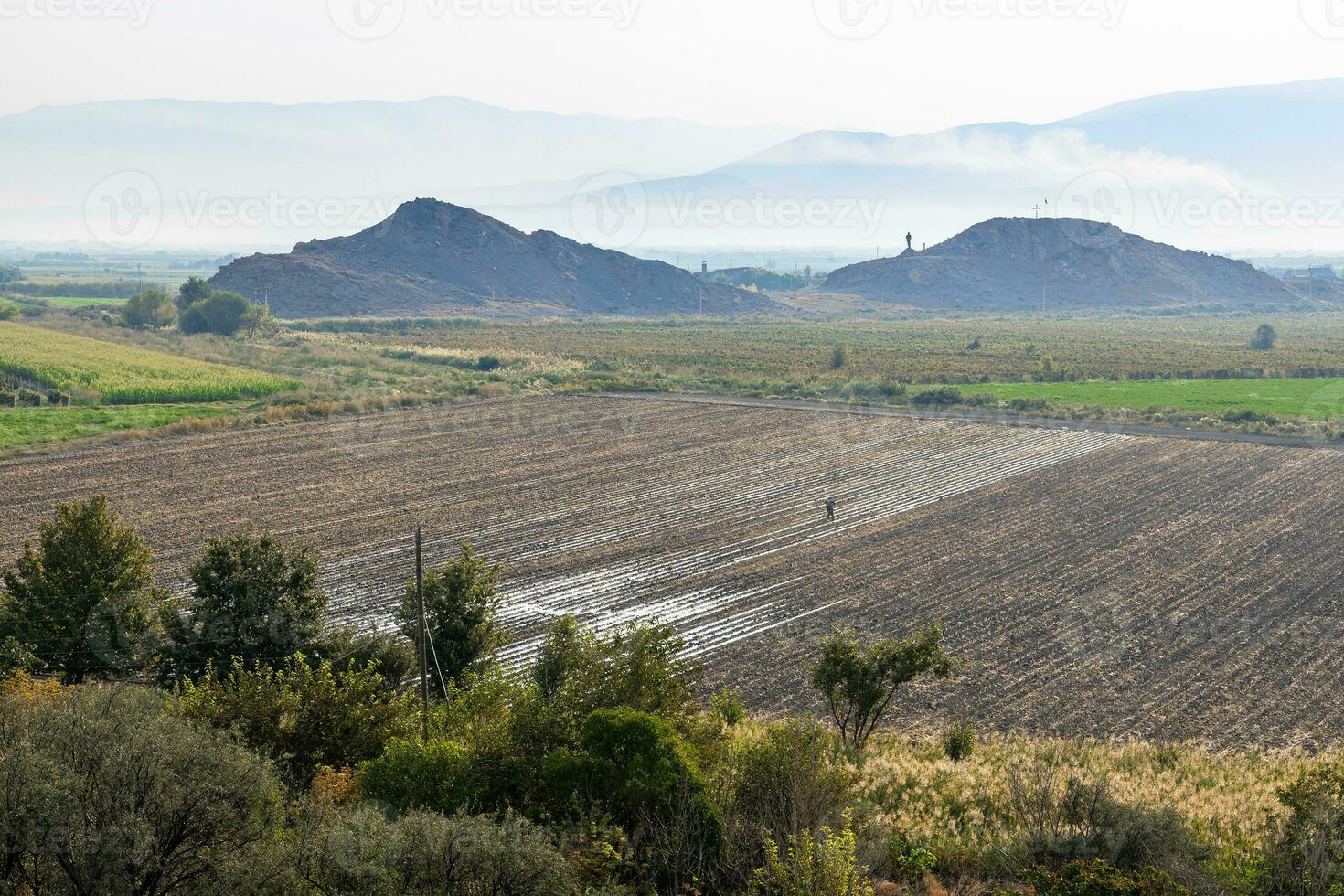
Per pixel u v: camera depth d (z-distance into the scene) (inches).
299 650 1562.5
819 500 3080.7
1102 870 935.7
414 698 1379.2
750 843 960.9
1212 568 2459.4
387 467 3400.6
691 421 4419.3
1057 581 2363.4
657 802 960.9
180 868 837.8
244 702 1159.0
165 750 864.9
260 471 3284.9
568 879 817.5
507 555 2476.6
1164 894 913.5
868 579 2362.2
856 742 1499.8
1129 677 1840.6
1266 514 2942.9
